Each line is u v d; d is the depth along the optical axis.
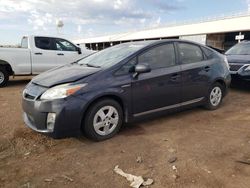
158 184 3.28
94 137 4.44
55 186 3.28
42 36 10.54
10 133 4.92
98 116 4.45
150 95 4.96
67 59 11.03
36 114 4.25
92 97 4.28
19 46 11.16
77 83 4.27
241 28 42.81
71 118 4.16
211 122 5.42
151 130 5.00
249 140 4.49
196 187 3.20
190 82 5.57
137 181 3.32
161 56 5.23
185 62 5.56
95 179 3.41
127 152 4.12
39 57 10.34
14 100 7.61
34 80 4.73
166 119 5.61
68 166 3.75
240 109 6.32
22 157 4.03
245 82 7.75
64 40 11.08
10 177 3.49
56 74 4.71
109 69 4.60
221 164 3.71
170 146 4.30
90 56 5.84
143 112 4.96
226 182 3.29
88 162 3.84
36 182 3.37
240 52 8.80
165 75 5.13
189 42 5.80
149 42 5.29
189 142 4.45
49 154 4.11
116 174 3.52
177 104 5.45
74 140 4.58
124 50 5.27
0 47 9.70
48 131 4.19
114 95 4.54
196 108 6.38
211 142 4.44
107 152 4.14
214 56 6.26
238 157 3.90
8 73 9.98
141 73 4.82
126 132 4.91
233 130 4.96
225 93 6.49
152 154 4.05
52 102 4.12
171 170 3.58
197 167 3.64
